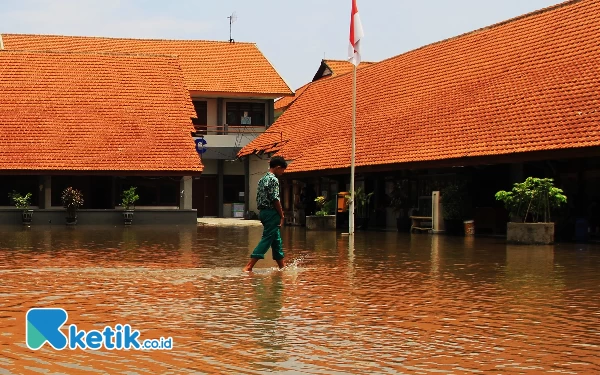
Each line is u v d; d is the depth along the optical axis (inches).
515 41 1321.4
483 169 1202.6
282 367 323.3
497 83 1250.6
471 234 1174.3
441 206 1213.7
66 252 832.3
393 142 1334.9
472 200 1201.4
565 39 1206.3
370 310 451.8
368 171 1334.9
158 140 1658.5
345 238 1111.6
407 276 613.3
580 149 970.7
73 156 1595.7
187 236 1154.0
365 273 632.4
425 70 1488.7
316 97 1849.2
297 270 651.5
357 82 1708.9
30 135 1630.2
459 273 635.5
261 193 642.2
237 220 1846.7
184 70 2148.1
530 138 1058.1
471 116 1222.3
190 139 1672.0
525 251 855.1
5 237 1107.9
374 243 994.1
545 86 1141.1
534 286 557.3
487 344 366.3
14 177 1603.1
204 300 483.8
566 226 1067.3
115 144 1637.6
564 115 1049.5
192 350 351.6
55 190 1621.6
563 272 643.5
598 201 1040.8
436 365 328.2
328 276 610.5
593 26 1177.4
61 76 1782.7
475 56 1385.3
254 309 452.1
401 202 1347.2
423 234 1218.0
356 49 1179.9
